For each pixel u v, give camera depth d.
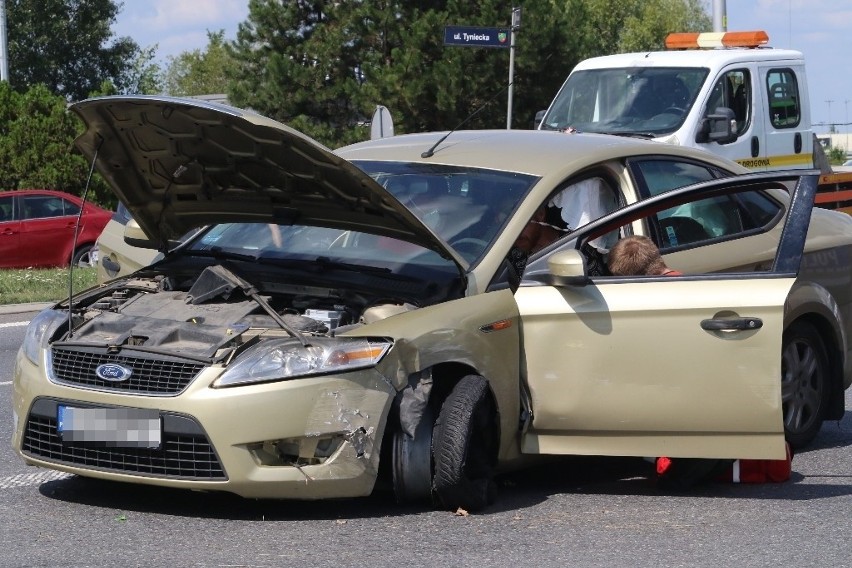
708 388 8.72
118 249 15.66
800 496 9.33
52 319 8.95
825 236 11.24
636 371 8.76
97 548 7.69
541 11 39.19
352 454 8.04
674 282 8.85
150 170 9.65
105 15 81.50
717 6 31.77
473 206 9.59
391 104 39.12
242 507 8.68
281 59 41.28
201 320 8.59
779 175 9.26
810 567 7.53
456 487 8.41
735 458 8.84
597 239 10.09
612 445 8.91
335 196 8.99
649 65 21.36
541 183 9.77
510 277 9.13
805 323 10.55
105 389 8.18
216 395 7.89
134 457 8.13
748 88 21.38
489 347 8.66
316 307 8.84
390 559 7.51
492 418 8.80
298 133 8.27
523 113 40.44
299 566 7.35
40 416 8.45
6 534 8.00
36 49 79.25
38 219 31.06
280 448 8.05
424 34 38.94
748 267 10.78
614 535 8.17
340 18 41.50
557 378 8.87
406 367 8.23
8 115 40.78
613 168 10.44
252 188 9.47
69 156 39.88
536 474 9.99
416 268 9.23
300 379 7.97
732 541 8.07
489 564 7.45
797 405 10.54
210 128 8.72
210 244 10.30
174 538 7.92
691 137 20.36
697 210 10.77
